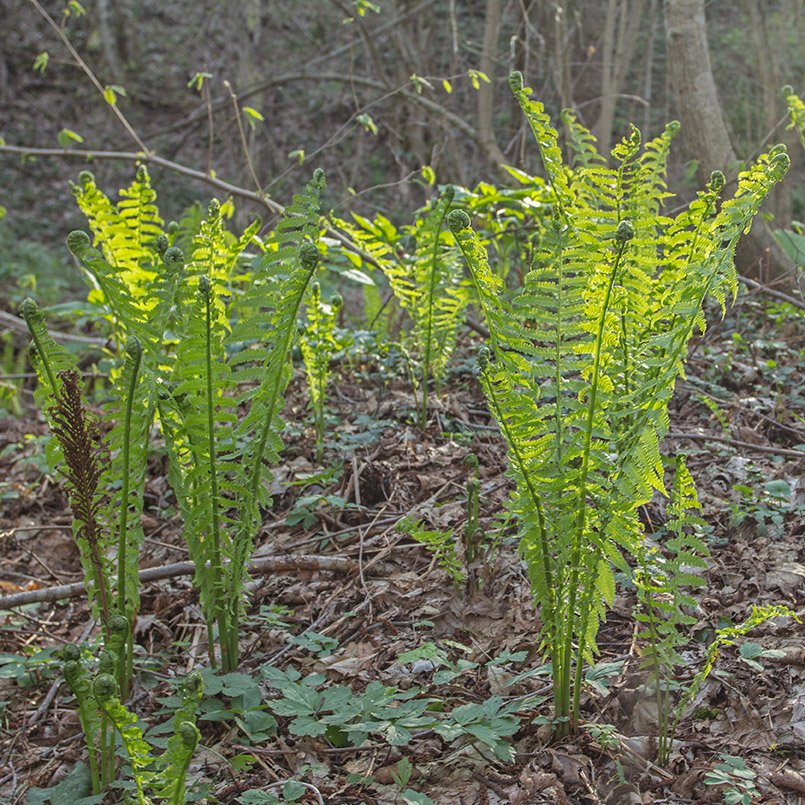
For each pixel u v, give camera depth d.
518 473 2.15
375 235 4.73
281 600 3.03
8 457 4.95
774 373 4.16
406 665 2.55
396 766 2.17
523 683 2.38
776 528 2.89
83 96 15.40
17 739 2.53
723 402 3.90
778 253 5.02
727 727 2.13
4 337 6.99
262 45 12.95
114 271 2.41
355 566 3.07
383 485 3.54
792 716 2.10
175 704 2.36
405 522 2.84
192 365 2.47
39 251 12.59
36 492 4.37
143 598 3.18
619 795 1.97
